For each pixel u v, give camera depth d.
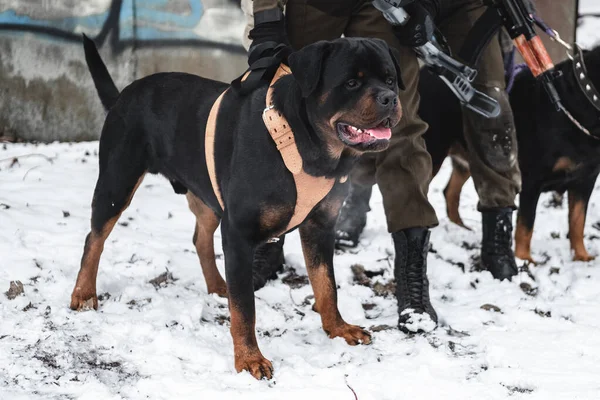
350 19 3.48
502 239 4.04
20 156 5.92
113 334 3.09
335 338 3.16
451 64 3.40
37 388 2.69
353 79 2.63
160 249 4.18
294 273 4.09
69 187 5.15
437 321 3.38
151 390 2.66
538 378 2.79
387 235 4.73
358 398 2.64
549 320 3.41
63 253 3.94
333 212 3.06
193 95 3.19
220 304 3.59
